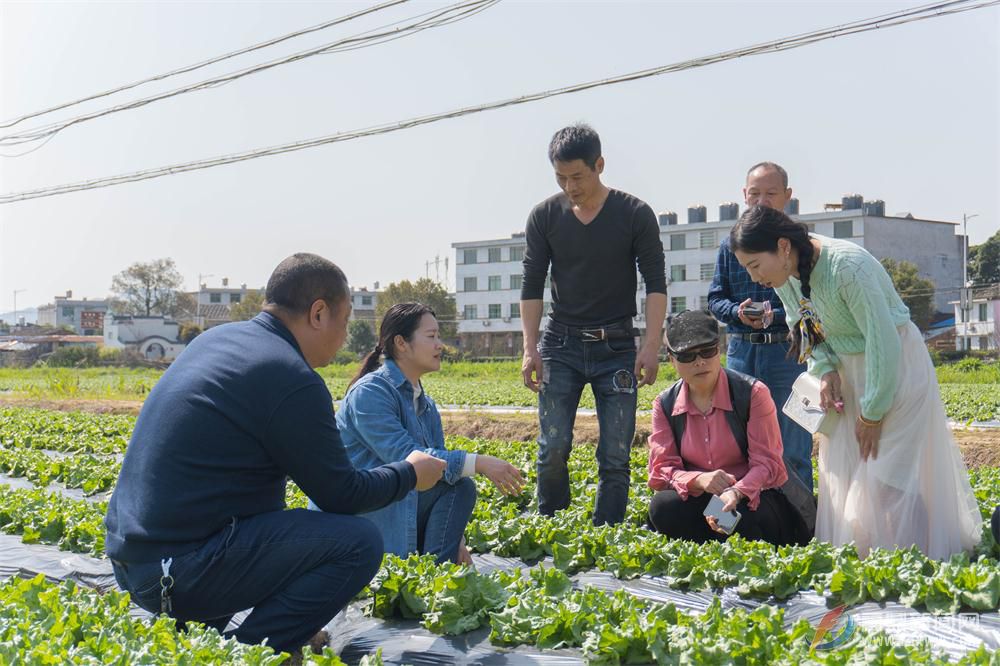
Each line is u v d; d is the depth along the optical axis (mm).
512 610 4285
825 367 5711
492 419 17859
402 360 5891
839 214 73938
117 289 127688
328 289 4508
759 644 3592
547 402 7383
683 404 6059
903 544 5383
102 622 3828
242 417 4191
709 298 7461
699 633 3754
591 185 7035
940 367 44500
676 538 6086
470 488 5812
